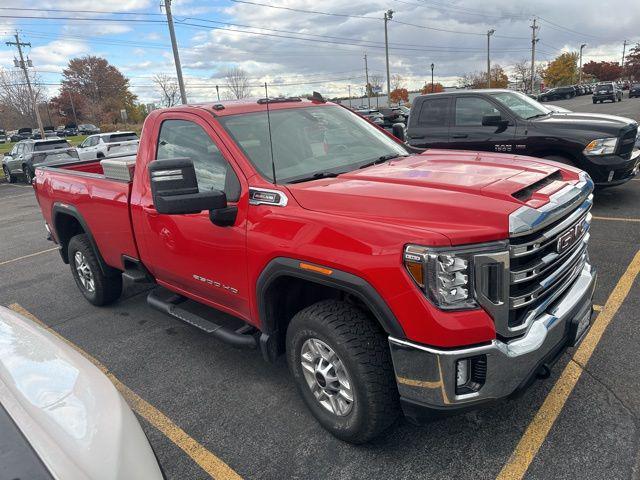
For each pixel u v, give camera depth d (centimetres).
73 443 154
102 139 2094
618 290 453
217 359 402
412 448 278
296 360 295
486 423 293
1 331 221
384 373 254
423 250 220
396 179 285
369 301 240
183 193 281
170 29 2700
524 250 227
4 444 148
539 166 307
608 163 700
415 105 880
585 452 263
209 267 336
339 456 278
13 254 827
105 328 480
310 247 260
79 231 551
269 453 286
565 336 266
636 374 326
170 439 307
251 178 304
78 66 10156
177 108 375
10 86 7844
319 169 328
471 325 221
